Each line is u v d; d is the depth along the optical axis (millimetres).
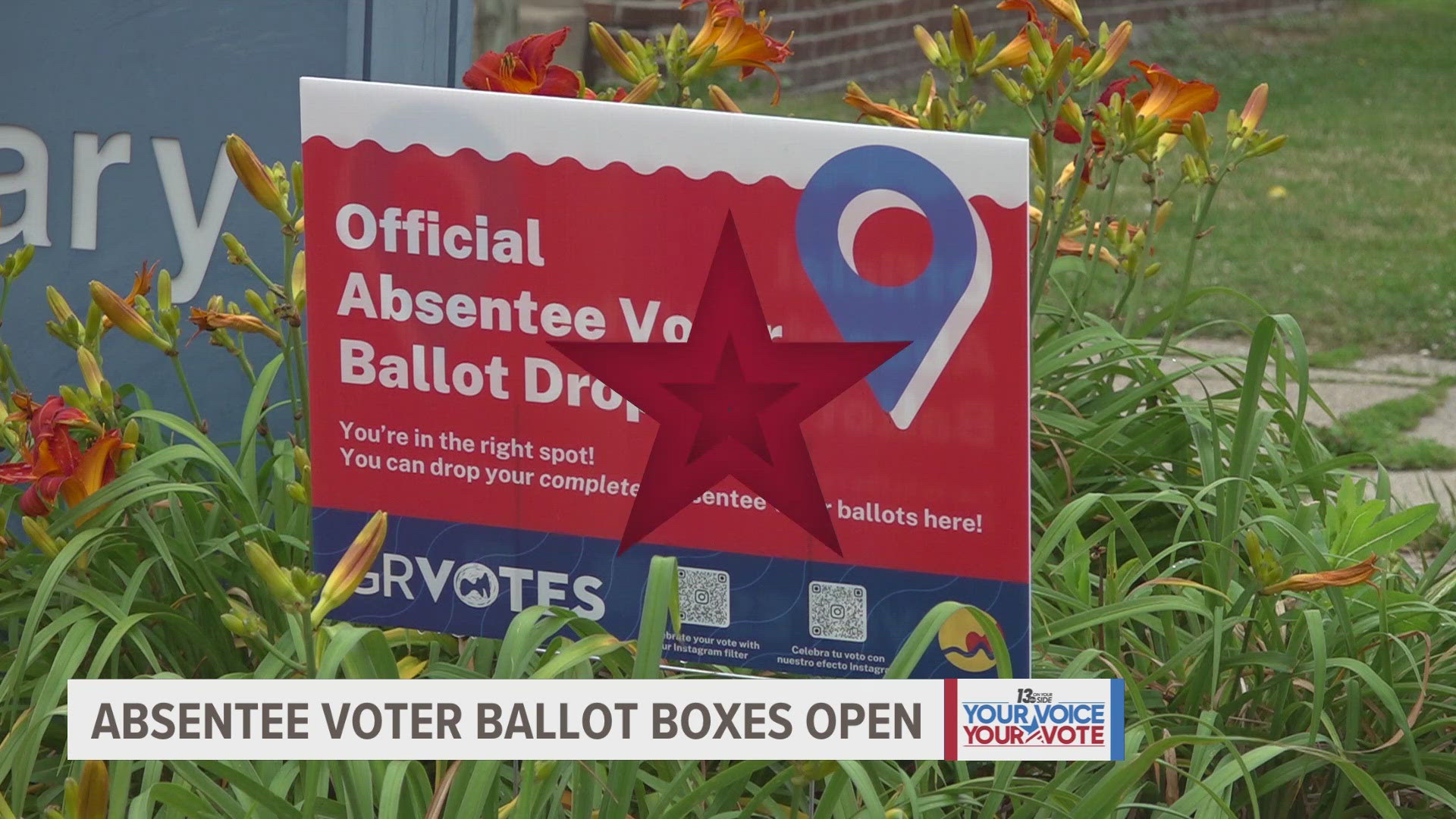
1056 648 3625
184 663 3645
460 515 3277
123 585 3641
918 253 3146
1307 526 3725
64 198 4117
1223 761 3484
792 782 3221
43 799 3422
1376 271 9586
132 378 4145
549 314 3225
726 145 3164
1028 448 3154
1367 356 7992
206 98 4082
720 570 3236
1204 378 7281
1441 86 15648
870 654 3219
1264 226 10672
